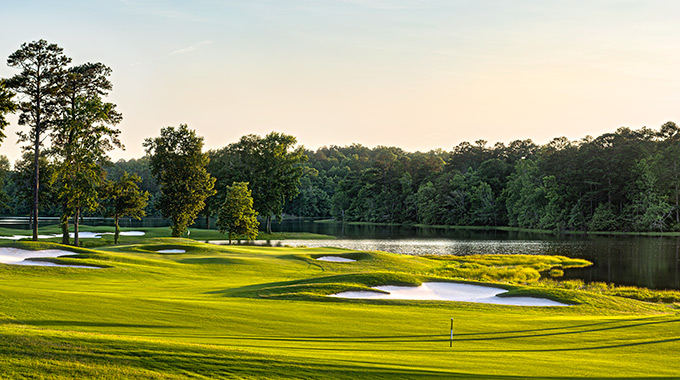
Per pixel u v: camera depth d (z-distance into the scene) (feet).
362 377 39.32
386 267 154.71
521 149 585.63
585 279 152.76
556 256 205.36
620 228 381.19
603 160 399.85
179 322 57.98
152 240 185.16
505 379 40.96
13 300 60.34
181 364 38.99
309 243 287.28
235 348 44.57
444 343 56.13
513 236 347.97
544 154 497.87
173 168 264.93
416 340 57.11
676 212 371.35
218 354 42.01
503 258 195.31
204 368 38.65
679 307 102.27
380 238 330.34
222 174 363.56
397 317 70.59
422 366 43.96
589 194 401.90
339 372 40.11
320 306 76.69
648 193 374.43
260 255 165.78
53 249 133.69
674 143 402.52
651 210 363.35
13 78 168.96
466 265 171.53
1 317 51.93
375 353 48.55
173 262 138.10
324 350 48.16
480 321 70.23
